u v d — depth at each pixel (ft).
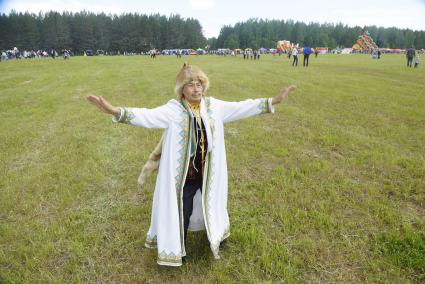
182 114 9.87
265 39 494.59
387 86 46.91
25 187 16.69
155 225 10.70
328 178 17.31
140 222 13.60
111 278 10.82
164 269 11.08
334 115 30.07
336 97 37.76
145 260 11.48
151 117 9.57
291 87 10.53
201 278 10.69
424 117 28.89
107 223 13.64
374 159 19.52
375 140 23.13
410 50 85.46
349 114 30.22
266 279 10.69
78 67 88.38
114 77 62.08
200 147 10.12
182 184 9.96
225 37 529.04
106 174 18.03
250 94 40.73
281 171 18.07
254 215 14.05
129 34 398.62
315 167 18.45
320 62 112.27
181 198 10.05
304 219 13.48
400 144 22.53
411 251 11.50
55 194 15.83
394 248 11.80
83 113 31.83
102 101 8.95
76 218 14.03
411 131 25.11
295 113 30.50
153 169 11.44
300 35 512.22
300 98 37.52
